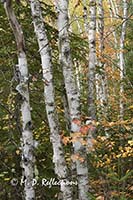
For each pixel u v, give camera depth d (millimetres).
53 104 6867
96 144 7398
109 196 6098
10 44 8461
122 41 13000
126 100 11188
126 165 7512
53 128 6852
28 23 8648
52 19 8977
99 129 8344
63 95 8312
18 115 6395
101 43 10961
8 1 5301
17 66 5723
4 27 8484
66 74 6832
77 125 6695
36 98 8617
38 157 8484
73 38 8812
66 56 6828
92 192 6848
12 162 8188
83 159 6695
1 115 7699
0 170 8195
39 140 8594
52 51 9109
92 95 8227
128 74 12273
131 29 14219
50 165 8469
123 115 10203
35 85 8492
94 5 8711
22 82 5648
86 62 9258
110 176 5746
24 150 5723
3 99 7832
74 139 6457
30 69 8469
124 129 8375
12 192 8078
